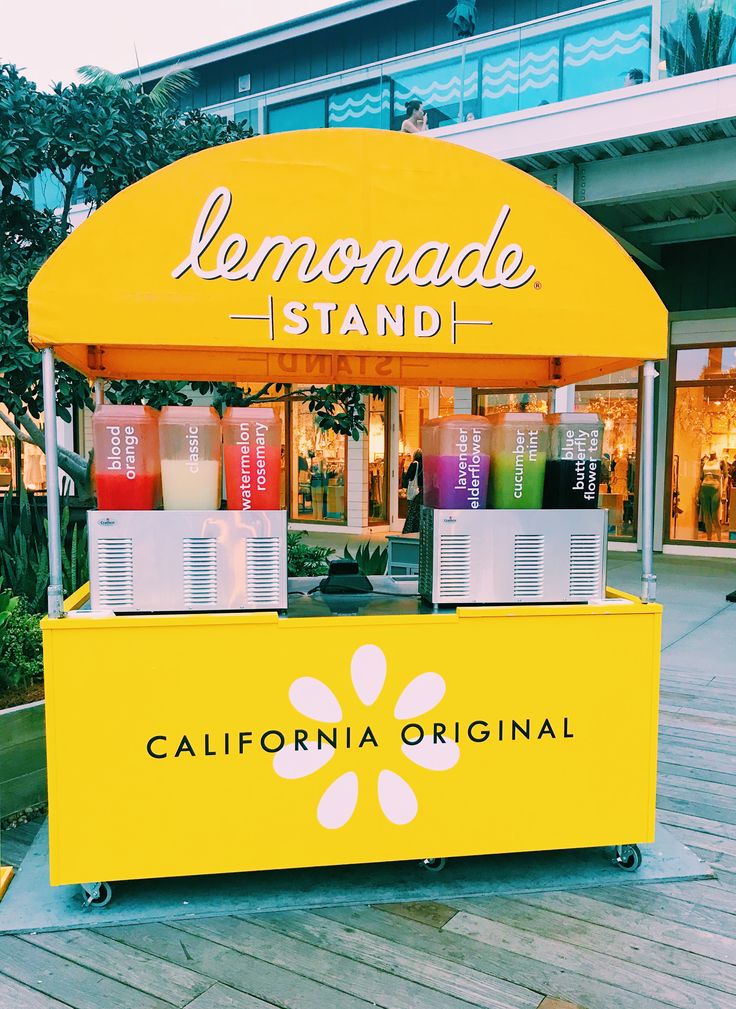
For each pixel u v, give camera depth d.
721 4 5.40
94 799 2.22
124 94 4.77
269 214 2.18
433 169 2.24
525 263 2.29
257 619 2.24
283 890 2.40
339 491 11.96
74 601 2.53
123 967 2.05
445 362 3.25
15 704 3.00
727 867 2.57
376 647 2.30
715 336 9.49
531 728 2.40
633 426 10.09
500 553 2.42
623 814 2.47
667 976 2.03
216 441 2.37
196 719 2.25
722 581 7.97
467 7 11.55
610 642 2.41
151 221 2.13
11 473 13.23
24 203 5.03
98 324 2.13
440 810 2.38
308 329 2.21
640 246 8.76
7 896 2.35
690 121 5.50
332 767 2.32
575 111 5.94
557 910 2.32
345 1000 1.93
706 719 3.91
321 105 7.18
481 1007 1.91
